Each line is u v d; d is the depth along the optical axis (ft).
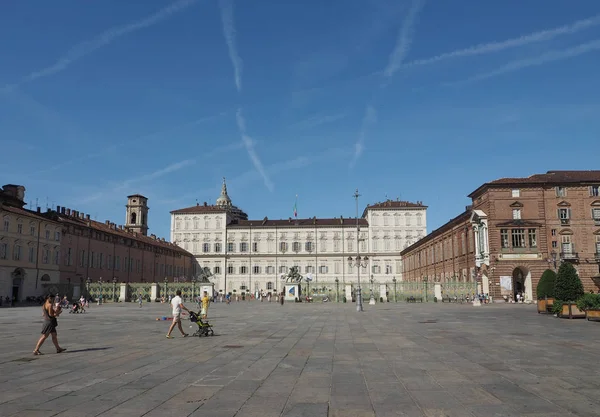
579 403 33.27
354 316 134.41
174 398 35.19
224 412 31.42
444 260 314.55
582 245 232.73
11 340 72.74
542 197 235.61
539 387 38.27
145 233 452.76
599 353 56.39
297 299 287.89
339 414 30.94
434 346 63.98
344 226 457.27
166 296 288.51
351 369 46.93
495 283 230.48
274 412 31.42
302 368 47.60
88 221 331.16
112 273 330.75
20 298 243.81
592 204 235.40
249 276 458.50
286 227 460.96
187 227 469.16
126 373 44.98
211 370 46.55
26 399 34.91
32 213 264.93
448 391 37.14
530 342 67.36
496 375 43.27
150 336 79.46
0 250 230.68
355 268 451.12
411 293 268.00
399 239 450.71
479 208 253.24
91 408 32.40
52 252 269.03
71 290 267.80
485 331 84.38
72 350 61.16
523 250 232.12
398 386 39.06
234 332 86.58
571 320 110.11
